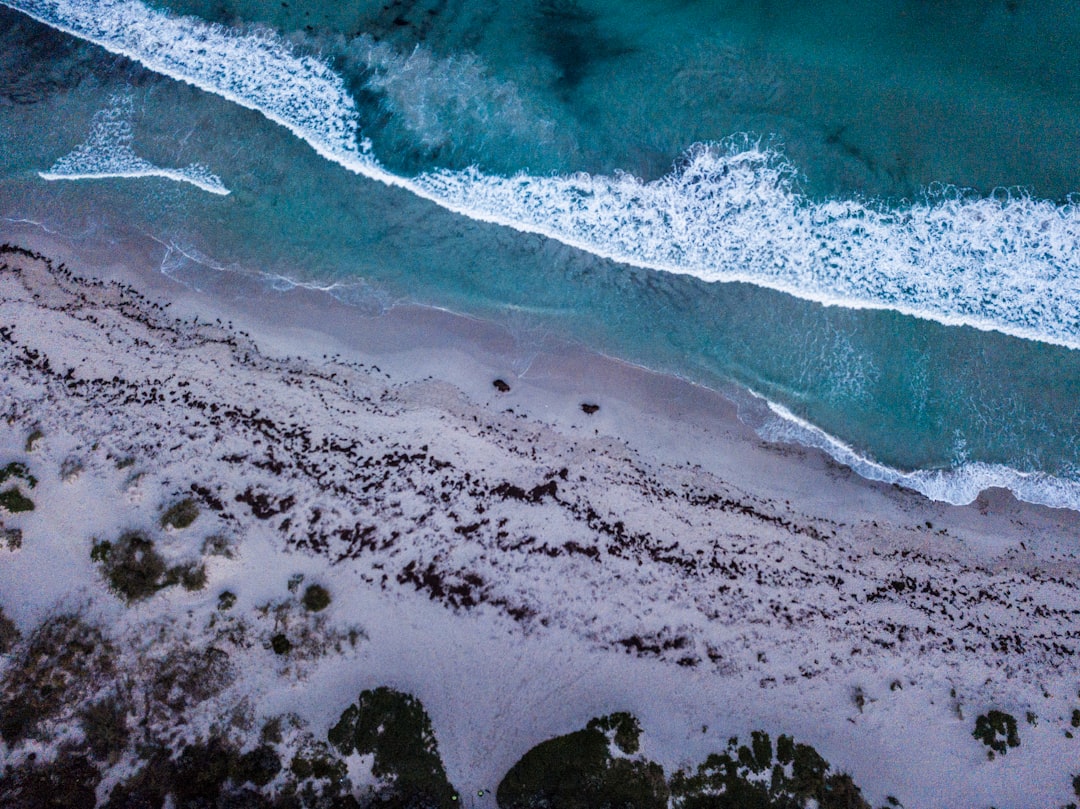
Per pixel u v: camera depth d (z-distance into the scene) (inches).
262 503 620.1
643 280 669.9
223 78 707.4
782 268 674.2
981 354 670.5
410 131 690.8
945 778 598.2
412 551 619.8
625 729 593.6
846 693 612.4
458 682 605.6
